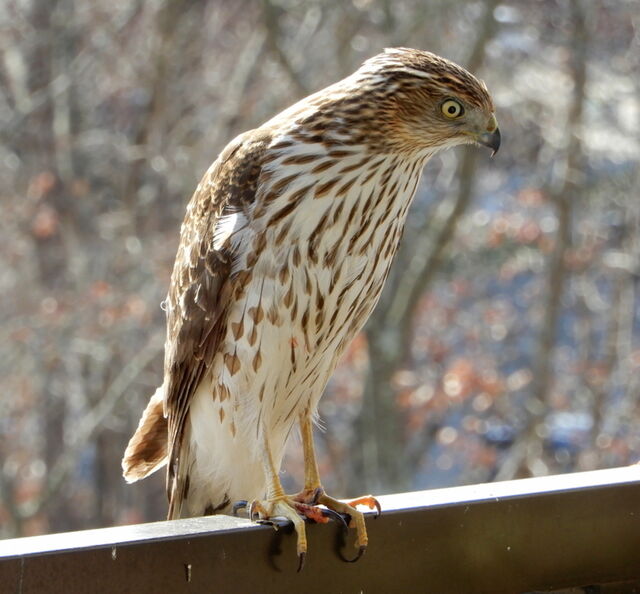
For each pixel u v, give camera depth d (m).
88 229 18.78
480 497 4.97
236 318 5.66
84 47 19.61
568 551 5.11
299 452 18.83
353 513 4.83
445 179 18.73
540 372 17.67
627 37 18.28
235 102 18.31
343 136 5.52
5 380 18.59
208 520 4.68
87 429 17.94
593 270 18.91
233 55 19.45
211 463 6.08
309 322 5.64
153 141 18.61
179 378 6.01
